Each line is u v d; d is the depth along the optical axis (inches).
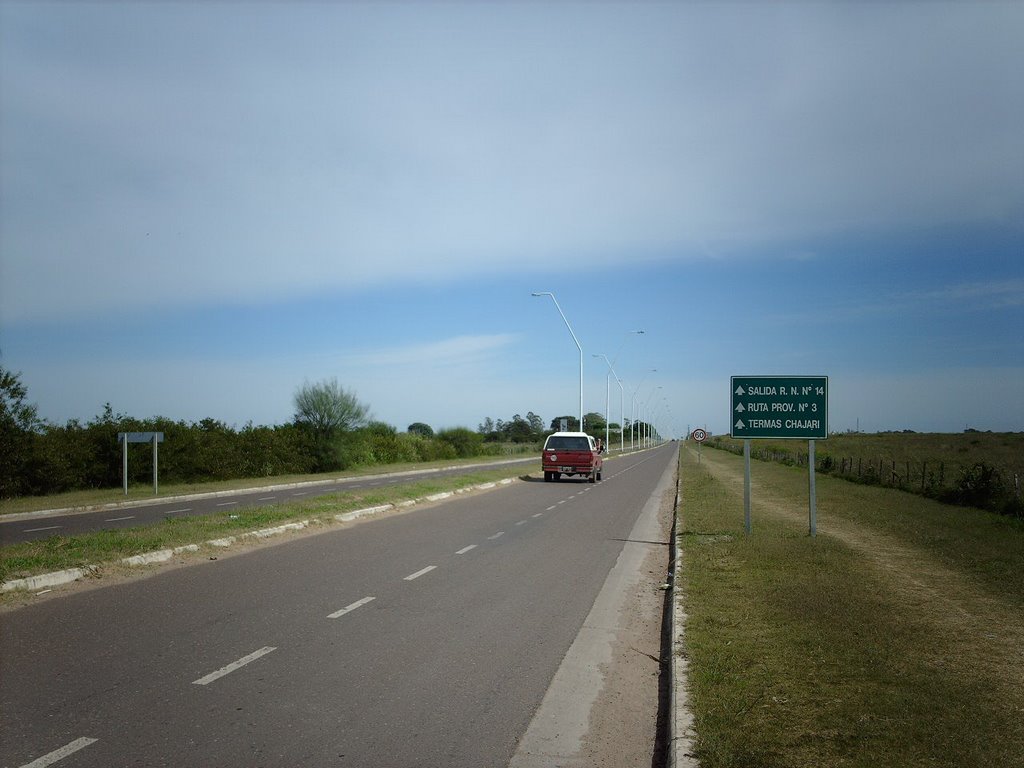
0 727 199.9
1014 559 466.3
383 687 239.5
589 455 1396.4
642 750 198.4
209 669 252.7
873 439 3602.4
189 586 393.4
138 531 546.0
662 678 261.0
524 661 273.6
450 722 212.2
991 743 187.2
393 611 344.5
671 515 834.8
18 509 862.5
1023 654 266.4
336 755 187.2
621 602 383.2
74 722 203.9
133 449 1270.9
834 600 347.6
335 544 560.1
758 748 183.9
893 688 228.2
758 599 352.2
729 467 1841.8
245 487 1218.6
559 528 692.1
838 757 178.9
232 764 180.1
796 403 592.4
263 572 437.7
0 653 268.4
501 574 448.5
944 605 341.1
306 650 278.2
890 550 503.5
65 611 334.0
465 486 1162.6
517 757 190.2
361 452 2000.5
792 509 780.6
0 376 1058.7
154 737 195.0
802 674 241.6
